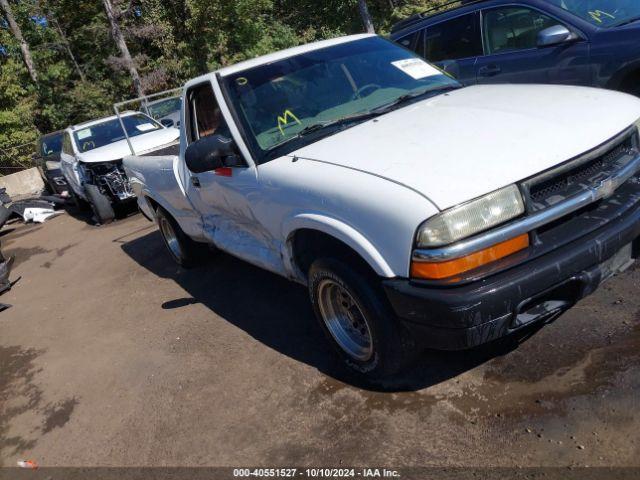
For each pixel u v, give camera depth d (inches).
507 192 97.4
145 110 470.9
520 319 100.3
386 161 109.6
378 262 102.7
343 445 109.2
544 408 103.7
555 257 98.7
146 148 371.6
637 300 126.9
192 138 170.6
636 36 192.4
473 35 248.4
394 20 1016.2
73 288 261.7
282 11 1262.3
